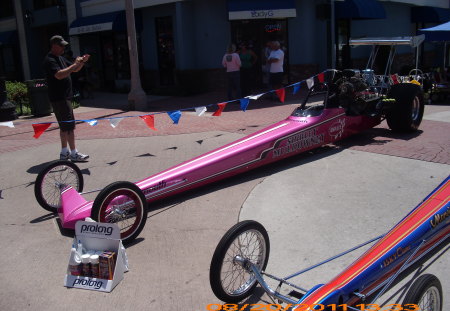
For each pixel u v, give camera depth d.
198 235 4.91
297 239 4.71
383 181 6.21
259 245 3.79
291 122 7.12
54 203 5.68
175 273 4.17
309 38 16.30
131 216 4.74
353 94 7.61
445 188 4.20
